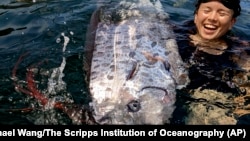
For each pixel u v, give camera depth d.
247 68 2.08
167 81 1.96
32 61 2.16
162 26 2.27
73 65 2.12
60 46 2.28
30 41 2.34
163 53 2.08
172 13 2.64
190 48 2.15
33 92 1.96
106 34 2.20
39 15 2.62
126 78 1.93
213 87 1.98
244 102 1.92
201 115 1.86
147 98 1.87
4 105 1.89
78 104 1.89
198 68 2.06
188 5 2.79
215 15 2.10
